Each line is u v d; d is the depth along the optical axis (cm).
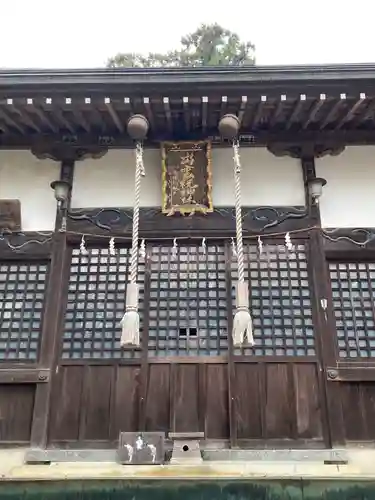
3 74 593
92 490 516
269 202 688
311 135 700
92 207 689
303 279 655
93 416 591
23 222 688
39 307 653
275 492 510
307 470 517
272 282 654
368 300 651
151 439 536
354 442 579
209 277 657
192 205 671
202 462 528
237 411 588
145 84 595
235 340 525
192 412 589
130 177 705
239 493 510
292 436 579
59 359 617
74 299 652
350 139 704
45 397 592
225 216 673
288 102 622
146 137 693
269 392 597
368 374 600
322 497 510
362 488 512
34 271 670
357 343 629
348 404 596
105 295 654
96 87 599
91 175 708
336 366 603
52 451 565
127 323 523
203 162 684
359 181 704
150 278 655
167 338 626
